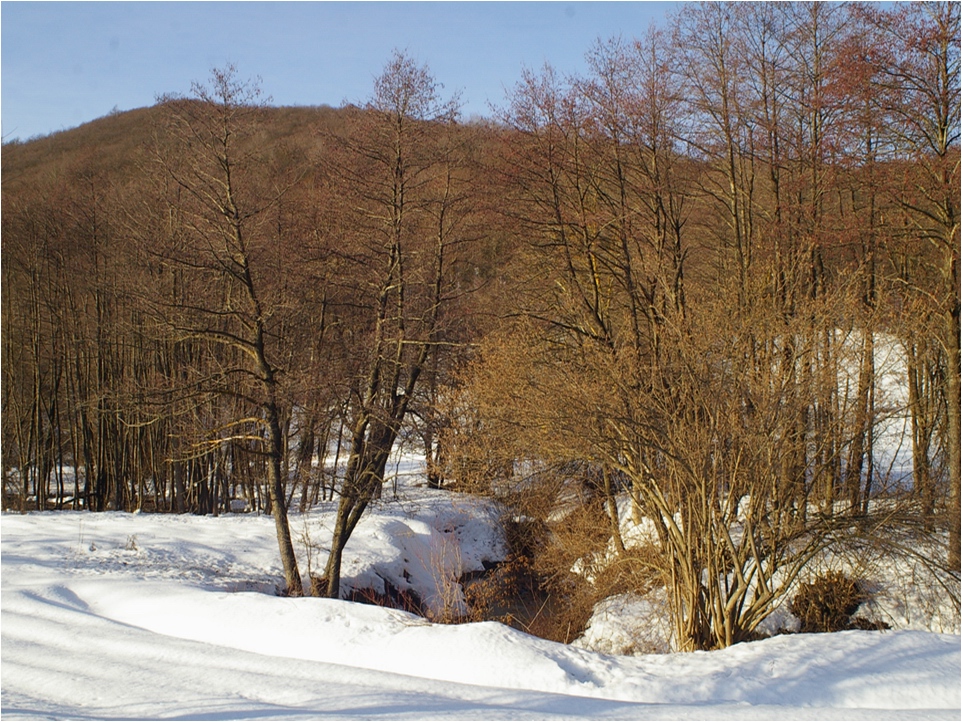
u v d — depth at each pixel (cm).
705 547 1409
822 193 1934
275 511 1941
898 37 1670
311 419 2203
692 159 2233
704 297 1891
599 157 2194
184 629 1294
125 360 3188
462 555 2609
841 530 1473
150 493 3584
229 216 1859
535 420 1641
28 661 1094
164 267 2419
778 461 1412
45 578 1677
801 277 1688
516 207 2175
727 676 1009
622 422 1501
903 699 954
